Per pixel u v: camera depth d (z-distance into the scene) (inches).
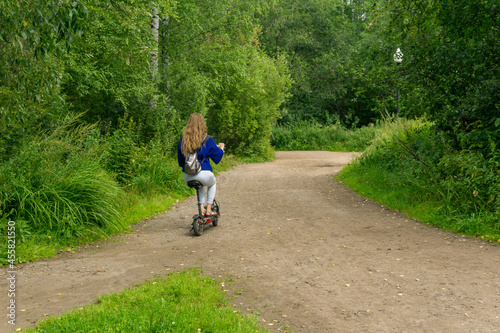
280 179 494.3
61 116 328.8
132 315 128.0
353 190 404.8
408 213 295.4
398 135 453.7
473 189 263.7
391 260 195.0
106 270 183.8
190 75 556.1
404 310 139.8
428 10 305.9
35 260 198.4
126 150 382.3
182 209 335.0
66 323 122.7
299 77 1331.2
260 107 786.2
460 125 347.9
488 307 140.1
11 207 225.3
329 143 1099.3
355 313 138.3
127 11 273.9
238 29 617.6
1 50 203.8
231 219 294.2
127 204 306.7
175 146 513.3
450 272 176.2
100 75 438.3
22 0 167.9
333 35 1400.1
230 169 605.9
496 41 307.3
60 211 233.1
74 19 182.9
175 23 583.5
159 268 186.2
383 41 382.3
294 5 1364.4
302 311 140.4
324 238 238.5
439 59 308.0
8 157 264.8
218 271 181.3
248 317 132.3
